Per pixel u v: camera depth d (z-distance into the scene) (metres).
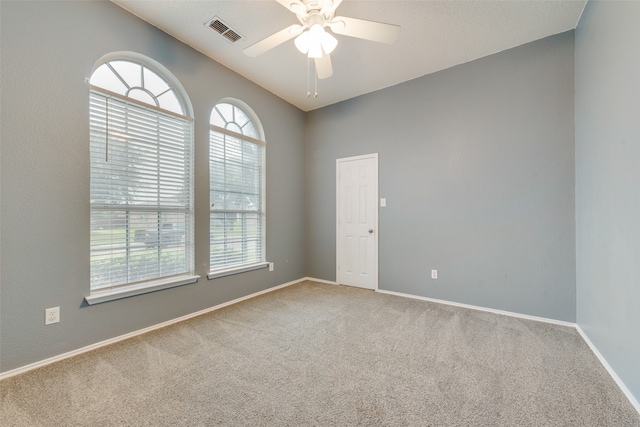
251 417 1.38
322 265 4.21
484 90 2.91
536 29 2.48
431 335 2.32
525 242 2.71
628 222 1.54
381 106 3.63
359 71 3.19
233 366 1.84
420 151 3.32
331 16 1.74
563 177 2.54
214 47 2.75
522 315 2.71
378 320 2.65
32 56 1.80
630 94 1.52
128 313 2.28
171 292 2.57
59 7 1.91
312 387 1.62
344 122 3.98
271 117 3.73
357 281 3.86
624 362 1.57
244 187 3.42
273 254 3.77
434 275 3.22
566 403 1.48
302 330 2.42
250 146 3.51
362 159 3.81
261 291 3.56
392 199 3.54
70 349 1.96
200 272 2.82
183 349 2.07
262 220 3.65
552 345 2.12
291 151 4.10
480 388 1.61
